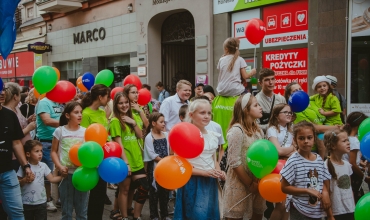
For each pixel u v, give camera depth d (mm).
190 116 4301
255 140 4328
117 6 16781
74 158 4770
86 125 5633
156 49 15336
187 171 3846
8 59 25109
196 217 4180
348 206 4312
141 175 5781
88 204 5289
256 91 8648
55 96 5594
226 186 4449
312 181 4000
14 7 5461
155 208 5875
